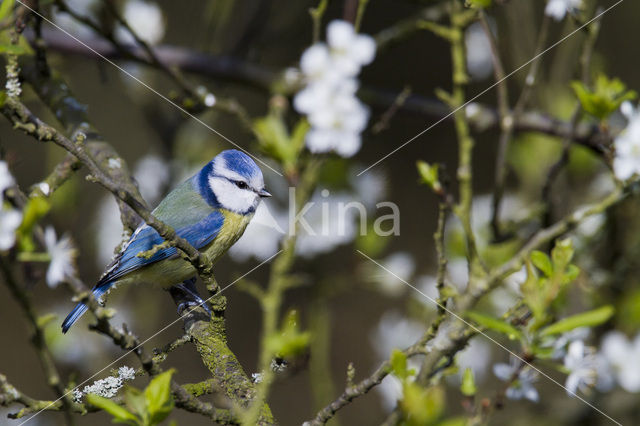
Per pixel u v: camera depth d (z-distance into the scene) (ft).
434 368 18.42
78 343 31.91
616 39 49.24
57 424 38.14
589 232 29.81
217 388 18.37
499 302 28.17
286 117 34.63
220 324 19.12
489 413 16.83
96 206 37.91
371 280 28.76
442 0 32.81
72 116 25.16
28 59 25.79
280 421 44.60
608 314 15.71
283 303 43.29
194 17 47.80
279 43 41.11
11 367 44.16
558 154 32.50
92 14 32.01
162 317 44.83
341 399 16.75
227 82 34.27
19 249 12.96
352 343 46.14
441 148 52.24
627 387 21.56
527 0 33.37
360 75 53.93
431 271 39.34
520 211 30.89
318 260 28.53
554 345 18.11
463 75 23.53
